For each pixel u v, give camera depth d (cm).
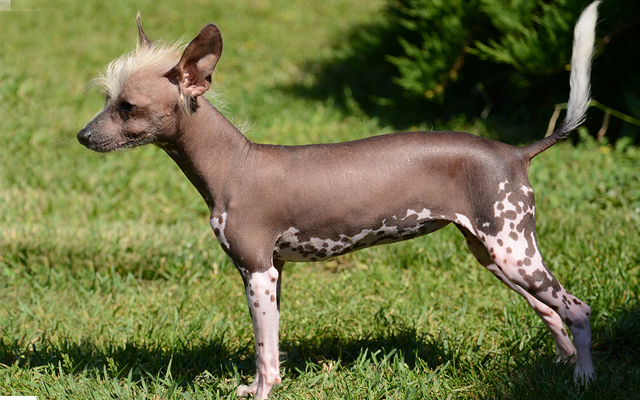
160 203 755
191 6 1577
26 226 677
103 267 620
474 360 454
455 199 386
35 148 884
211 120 392
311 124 972
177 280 609
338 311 536
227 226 388
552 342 468
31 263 621
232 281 597
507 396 405
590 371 397
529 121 944
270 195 386
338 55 1149
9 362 470
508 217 380
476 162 383
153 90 378
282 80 1180
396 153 386
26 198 746
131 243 651
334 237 392
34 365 464
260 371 399
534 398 396
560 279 553
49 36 1368
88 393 419
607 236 619
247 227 387
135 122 381
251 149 396
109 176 812
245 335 508
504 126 938
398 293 566
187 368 464
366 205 383
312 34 1423
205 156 393
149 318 525
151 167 841
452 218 388
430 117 1002
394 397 405
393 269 609
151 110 379
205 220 723
